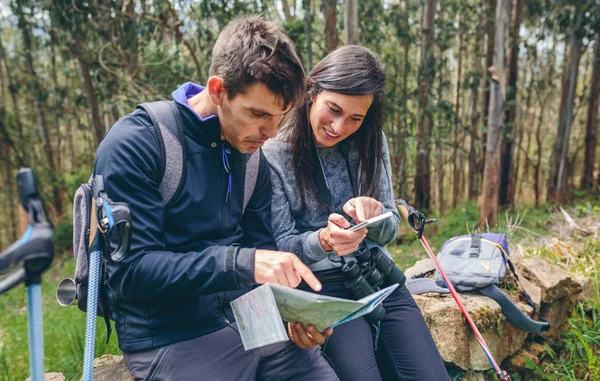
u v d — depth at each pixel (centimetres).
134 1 639
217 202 142
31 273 99
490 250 248
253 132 133
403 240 655
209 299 138
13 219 1048
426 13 776
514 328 246
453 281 241
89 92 832
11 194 1020
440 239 650
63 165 1216
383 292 129
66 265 806
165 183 133
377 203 162
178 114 136
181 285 122
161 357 130
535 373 248
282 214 181
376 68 172
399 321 183
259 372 145
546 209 810
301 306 123
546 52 908
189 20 704
